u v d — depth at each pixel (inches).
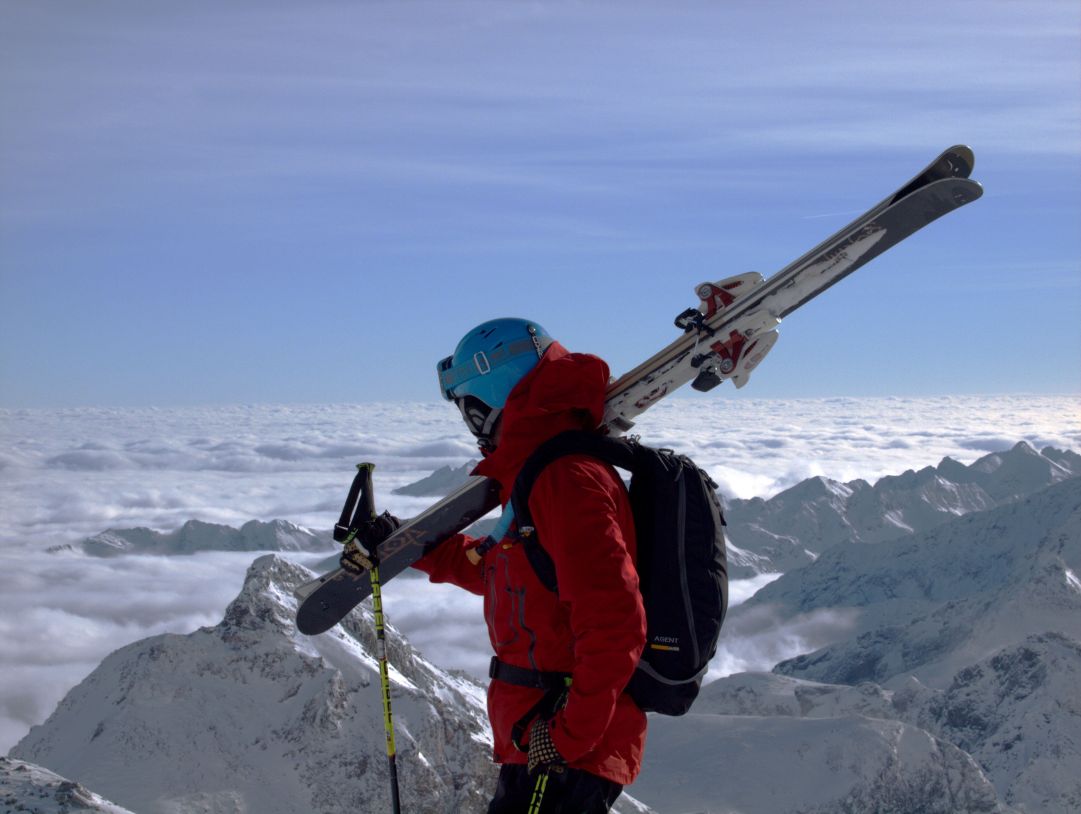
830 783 4042.8
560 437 133.8
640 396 144.8
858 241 134.3
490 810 139.9
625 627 123.3
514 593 137.0
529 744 129.6
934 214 130.9
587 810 131.5
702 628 132.1
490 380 147.7
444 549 163.2
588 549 125.5
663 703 133.1
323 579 167.0
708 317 142.3
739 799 4018.2
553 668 134.6
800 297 137.9
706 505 136.2
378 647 160.1
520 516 133.9
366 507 164.4
